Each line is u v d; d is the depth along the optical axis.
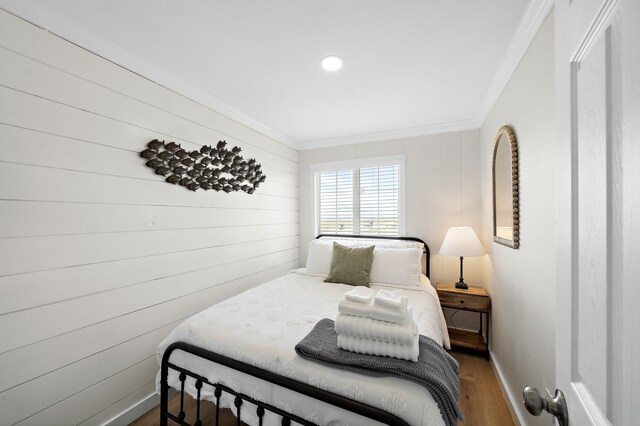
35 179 1.26
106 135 1.53
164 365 1.36
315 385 1.03
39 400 1.26
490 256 2.28
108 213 1.54
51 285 1.30
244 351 1.21
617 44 0.40
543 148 1.24
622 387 0.38
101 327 1.50
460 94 2.14
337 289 2.13
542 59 1.24
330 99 2.25
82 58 1.43
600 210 0.45
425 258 2.84
